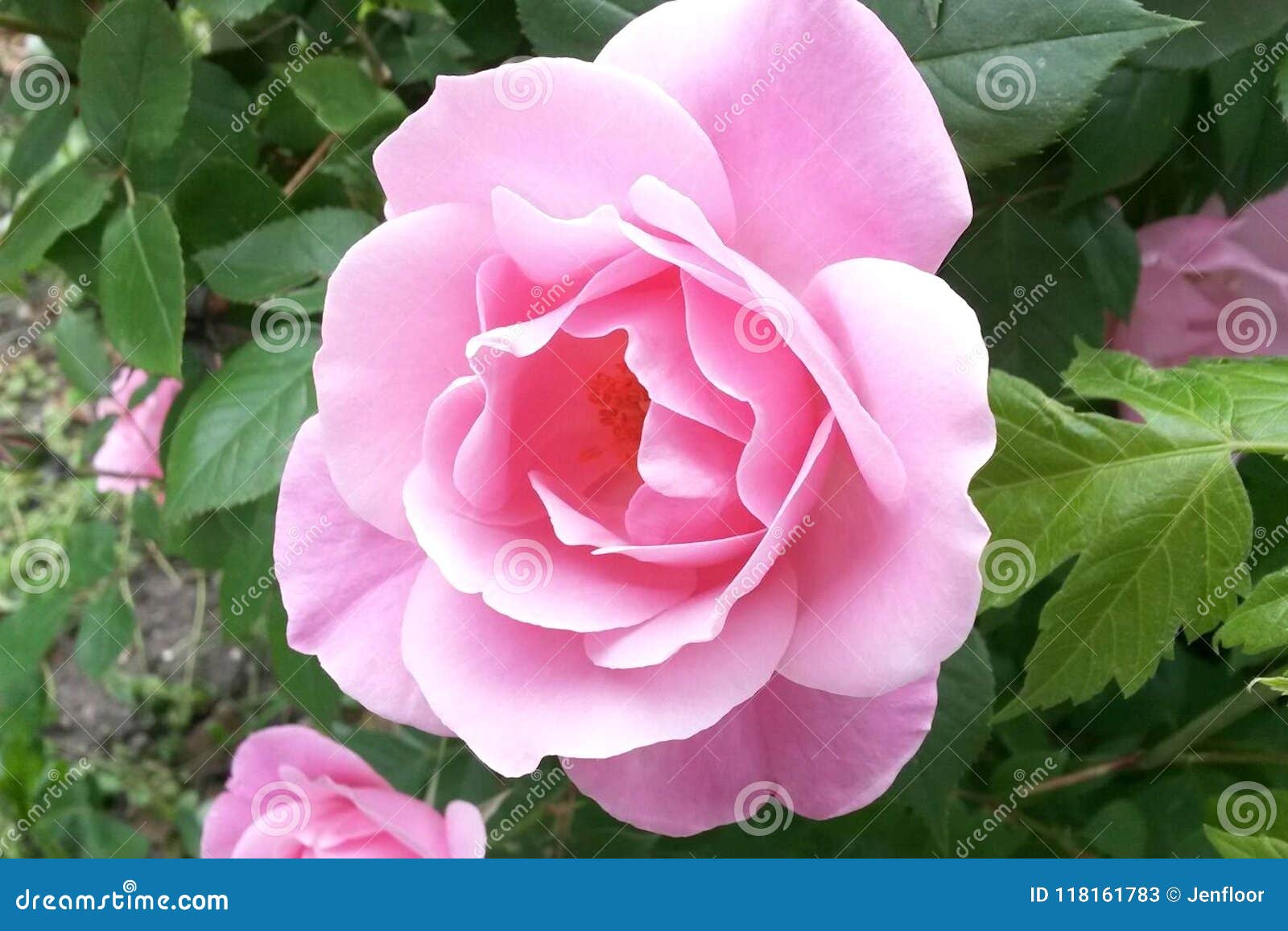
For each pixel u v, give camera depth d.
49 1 0.44
